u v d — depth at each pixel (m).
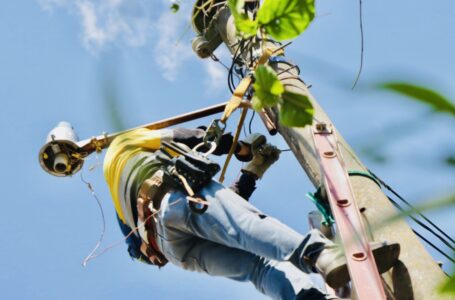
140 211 8.50
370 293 5.76
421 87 1.62
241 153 9.90
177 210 7.95
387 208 6.97
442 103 1.62
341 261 6.33
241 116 9.28
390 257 6.26
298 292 7.21
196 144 9.14
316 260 6.59
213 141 8.96
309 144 7.93
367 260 6.01
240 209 7.51
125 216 9.16
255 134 9.86
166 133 9.12
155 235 8.65
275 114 9.00
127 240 9.52
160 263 8.99
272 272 7.55
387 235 6.58
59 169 10.51
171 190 8.20
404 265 6.32
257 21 3.33
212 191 7.83
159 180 8.39
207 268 8.30
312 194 7.48
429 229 6.96
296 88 9.05
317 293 7.17
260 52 9.53
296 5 3.24
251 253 7.93
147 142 9.08
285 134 8.66
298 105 3.30
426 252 6.44
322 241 6.65
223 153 9.66
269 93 3.35
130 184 8.84
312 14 3.25
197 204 7.75
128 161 9.02
